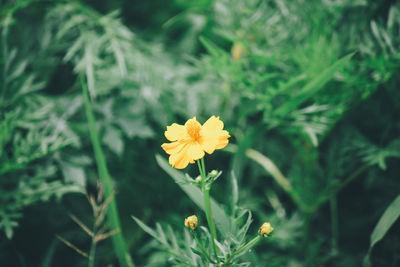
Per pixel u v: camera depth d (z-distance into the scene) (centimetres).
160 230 61
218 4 76
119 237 65
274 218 76
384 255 73
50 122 73
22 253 74
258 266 59
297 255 74
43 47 78
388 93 72
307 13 72
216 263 57
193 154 55
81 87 78
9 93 73
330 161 73
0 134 69
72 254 76
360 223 76
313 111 69
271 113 71
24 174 70
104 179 65
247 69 72
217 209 59
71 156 72
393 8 67
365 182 75
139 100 77
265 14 74
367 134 74
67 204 77
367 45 68
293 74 72
